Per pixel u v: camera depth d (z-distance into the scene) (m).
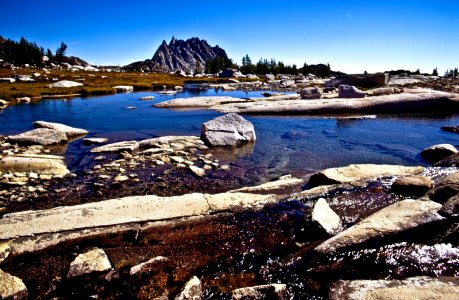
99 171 9.69
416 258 4.66
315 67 93.38
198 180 9.00
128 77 73.94
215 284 4.42
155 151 11.81
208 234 5.81
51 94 35.88
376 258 4.74
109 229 5.87
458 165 8.90
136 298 4.16
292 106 21.41
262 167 10.26
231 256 5.13
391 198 7.02
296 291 4.21
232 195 7.26
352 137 14.45
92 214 6.26
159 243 5.52
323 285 4.30
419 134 14.86
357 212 6.43
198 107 25.02
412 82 45.31
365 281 4.17
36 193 8.00
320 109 21.16
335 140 13.91
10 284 4.25
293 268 4.74
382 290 3.93
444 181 6.61
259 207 6.80
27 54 98.44
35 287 4.45
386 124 17.47
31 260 5.07
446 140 13.57
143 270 4.74
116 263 4.97
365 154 11.69
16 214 6.27
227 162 10.76
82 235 5.68
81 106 26.50
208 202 6.86
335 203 6.84
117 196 7.84
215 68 101.75
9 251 5.21
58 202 7.50
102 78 66.88
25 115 21.53
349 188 7.61
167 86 51.47
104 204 6.65
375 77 37.69
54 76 65.81
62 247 5.39
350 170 8.52
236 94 36.62
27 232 5.68
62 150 12.40
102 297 4.20
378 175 8.45
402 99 21.67
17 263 4.99
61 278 4.64
